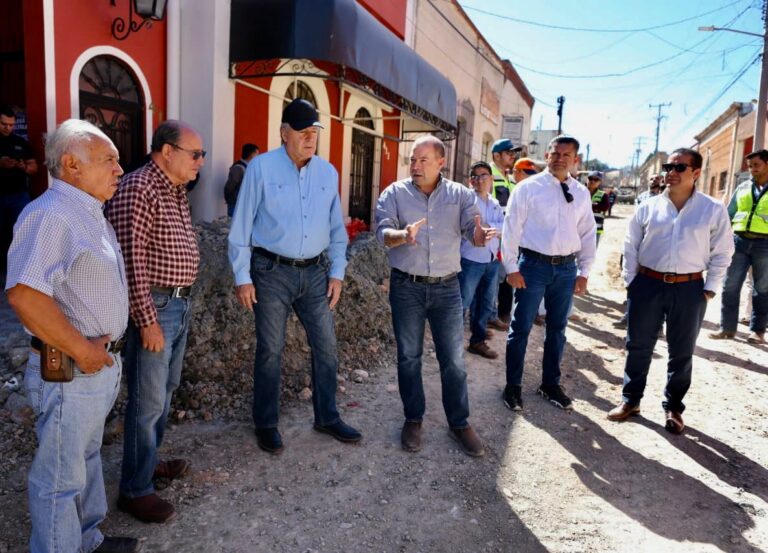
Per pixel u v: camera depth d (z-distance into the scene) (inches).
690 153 148.6
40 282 73.5
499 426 155.3
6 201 207.8
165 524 104.1
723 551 106.4
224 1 267.1
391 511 113.1
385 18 416.8
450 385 141.0
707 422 163.8
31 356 83.4
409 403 142.2
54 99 217.3
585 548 105.7
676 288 152.5
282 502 113.5
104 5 233.0
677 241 151.1
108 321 83.7
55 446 80.7
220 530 103.5
